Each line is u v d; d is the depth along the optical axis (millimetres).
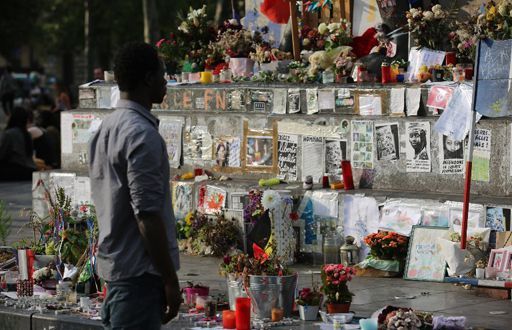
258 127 18359
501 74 14508
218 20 39781
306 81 18203
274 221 16578
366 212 16141
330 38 18969
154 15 41688
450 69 16766
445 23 17734
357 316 12352
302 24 20938
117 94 21141
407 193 16078
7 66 48969
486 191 15430
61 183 21047
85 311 12656
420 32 17547
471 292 14266
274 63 19578
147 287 8195
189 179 18984
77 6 66188
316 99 17750
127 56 8328
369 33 19297
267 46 20375
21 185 28844
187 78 20375
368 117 16891
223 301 13258
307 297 12234
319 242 16672
